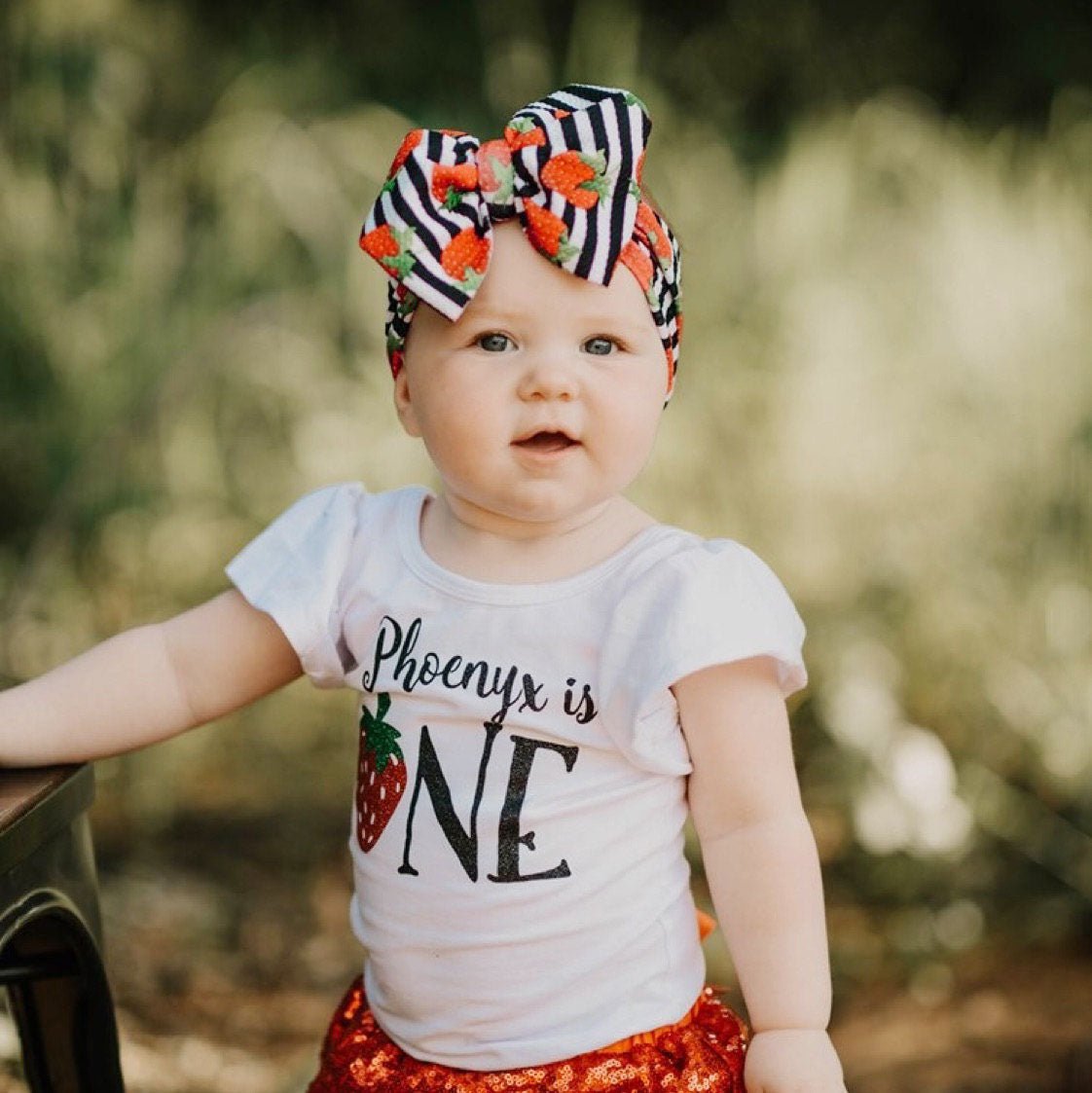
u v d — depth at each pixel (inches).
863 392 138.3
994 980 113.0
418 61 159.8
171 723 55.1
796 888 49.3
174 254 143.0
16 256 137.3
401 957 50.8
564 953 49.4
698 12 161.9
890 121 148.8
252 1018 105.7
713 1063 49.6
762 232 144.3
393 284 51.7
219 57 150.9
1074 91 152.3
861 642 132.3
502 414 48.3
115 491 137.1
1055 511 138.2
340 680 54.2
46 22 139.6
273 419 142.8
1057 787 129.5
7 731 53.2
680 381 140.5
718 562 49.8
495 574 51.0
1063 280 140.5
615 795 49.5
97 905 57.6
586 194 47.8
